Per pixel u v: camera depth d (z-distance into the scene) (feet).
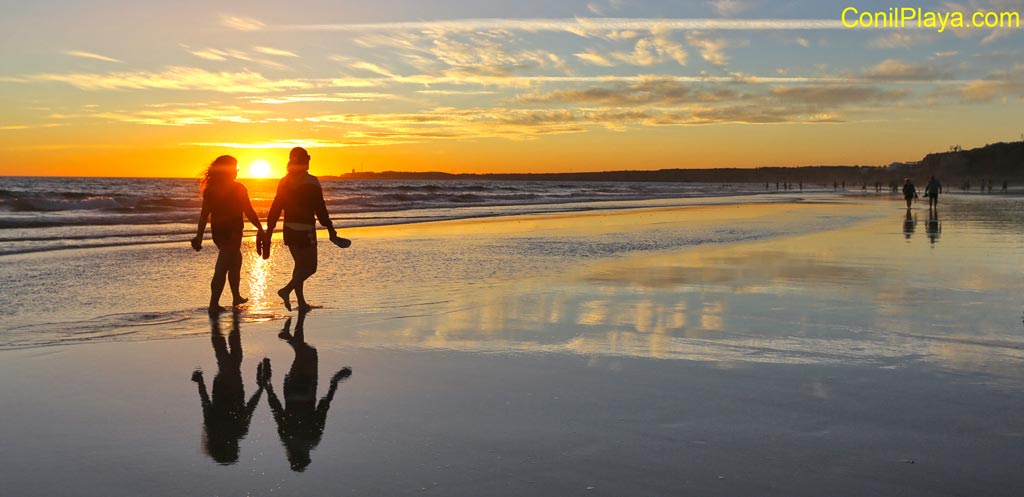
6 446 11.02
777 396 13.58
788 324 20.49
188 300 25.64
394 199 166.71
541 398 13.58
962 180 562.25
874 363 16.02
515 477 9.83
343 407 13.12
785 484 9.53
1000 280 29.32
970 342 18.02
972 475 9.80
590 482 9.63
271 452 10.87
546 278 30.83
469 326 20.52
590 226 70.13
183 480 9.80
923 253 40.50
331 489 9.48
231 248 23.94
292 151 23.97
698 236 55.31
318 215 24.23
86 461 10.46
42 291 27.35
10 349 17.60
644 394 13.79
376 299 25.36
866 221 75.97
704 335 19.12
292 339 18.93
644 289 27.45
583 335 19.29
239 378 15.19
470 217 90.33
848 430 11.66
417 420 12.34
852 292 26.37
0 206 97.66
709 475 9.86
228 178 23.99
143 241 51.03
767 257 38.99
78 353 17.26
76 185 326.85
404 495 9.26
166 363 16.42
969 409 12.70
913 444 11.00
